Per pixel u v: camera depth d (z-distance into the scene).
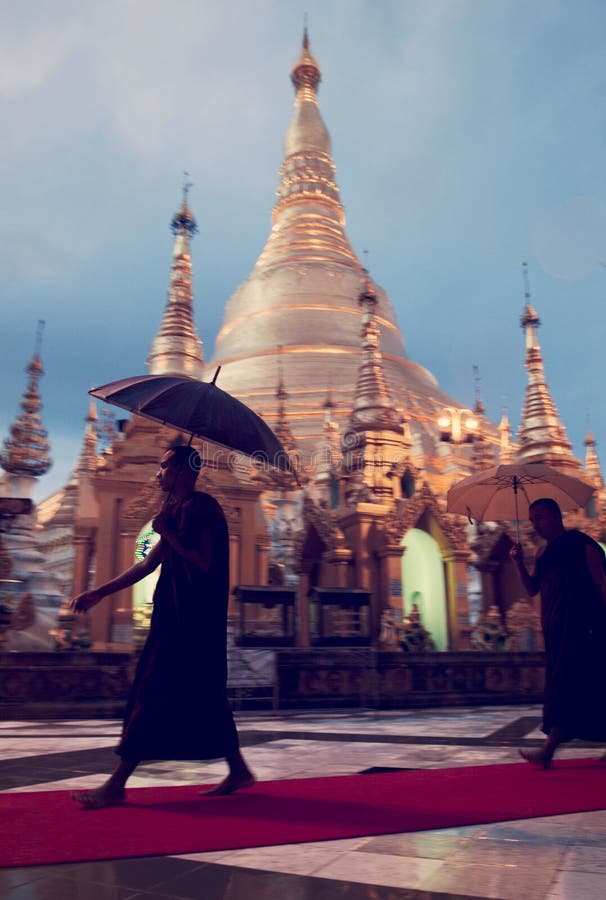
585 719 6.58
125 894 3.13
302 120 64.88
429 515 23.44
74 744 9.33
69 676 15.69
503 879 3.33
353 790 5.54
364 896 3.11
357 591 20.25
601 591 6.78
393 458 26.09
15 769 7.00
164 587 5.22
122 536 23.03
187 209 32.69
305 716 14.56
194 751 4.98
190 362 30.58
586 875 3.38
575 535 7.03
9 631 20.97
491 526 25.50
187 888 3.21
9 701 15.14
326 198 61.59
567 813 4.70
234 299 58.47
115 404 5.67
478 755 7.98
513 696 18.45
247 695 16.61
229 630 22.20
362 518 22.98
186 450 5.62
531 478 8.84
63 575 37.50
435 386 55.41
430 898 3.07
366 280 30.59
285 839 4.02
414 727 11.66
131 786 5.91
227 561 5.36
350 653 17.58
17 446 26.64
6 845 3.88
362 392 27.67
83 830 4.20
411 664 17.70
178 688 4.99
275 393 46.81
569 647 6.70
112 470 25.41
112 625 22.61
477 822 4.44
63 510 38.78
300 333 51.66
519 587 24.42
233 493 25.00
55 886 3.23
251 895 3.12
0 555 20.94
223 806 4.90
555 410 29.34
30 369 27.77
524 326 30.70
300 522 32.03
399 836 4.12
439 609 23.34
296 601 21.98
